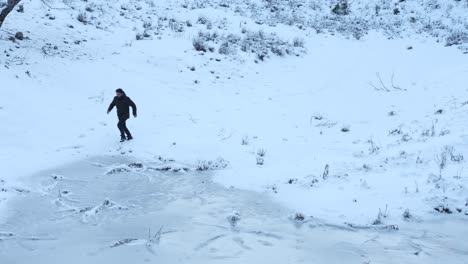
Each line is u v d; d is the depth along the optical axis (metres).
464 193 8.56
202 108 15.97
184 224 7.62
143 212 8.12
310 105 17.30
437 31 26.69
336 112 16.45
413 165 10.13
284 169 10.62
